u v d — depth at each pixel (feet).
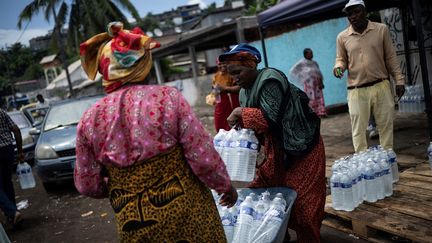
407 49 25.18
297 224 8.65
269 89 8.14
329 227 11.06
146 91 5.42
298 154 8.47
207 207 5.65
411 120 21.63
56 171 20.48
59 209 18.34
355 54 13.30
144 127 5.18
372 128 19.35
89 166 5.57
